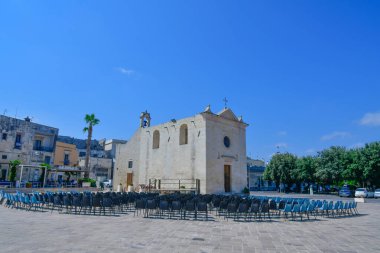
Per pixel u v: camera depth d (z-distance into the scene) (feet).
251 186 263.08
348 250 27.73
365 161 149.69
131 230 36.60
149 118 148.05
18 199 60.44
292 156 208.74
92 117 161.99
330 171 168.55
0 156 139.54
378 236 35.17
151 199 51.39
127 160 147.84
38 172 153.38
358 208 78.33
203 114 111.86
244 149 129.59
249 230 37.99
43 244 28.02
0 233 33.47
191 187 110.32
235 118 128.47
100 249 26.40
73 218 47.39
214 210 60.90
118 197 56.85
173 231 36.35
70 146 190.60
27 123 154.20
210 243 29.68
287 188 212.23
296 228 40.52
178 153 120.37
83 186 147.13
